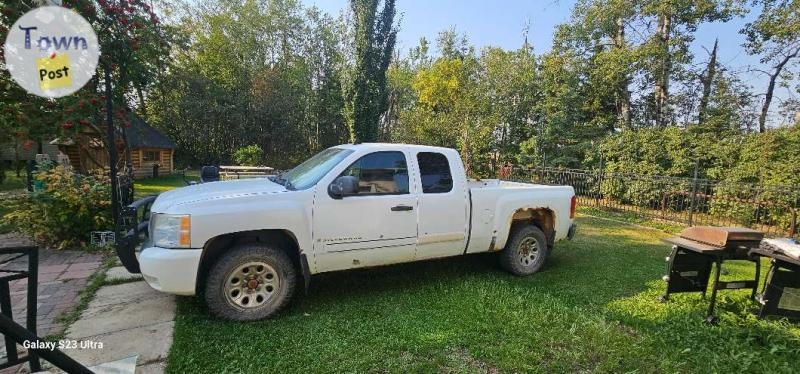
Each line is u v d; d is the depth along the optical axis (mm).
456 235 4281
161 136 19094
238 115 22719
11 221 6074
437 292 4129
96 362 2641
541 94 18438
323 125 25562
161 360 2703
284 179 4273
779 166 9461
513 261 4809
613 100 18062
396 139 21438
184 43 18062
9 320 1565
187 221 3131
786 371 2770
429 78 23609
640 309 3914
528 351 2963
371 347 2957
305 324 3322
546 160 15688
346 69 18453
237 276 3336
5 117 6344
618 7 15305
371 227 3791
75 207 5539
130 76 7953
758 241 3691
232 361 2689
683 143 11906
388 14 18328
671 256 4090
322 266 3652
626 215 10297
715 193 9641
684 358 2949
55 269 4566
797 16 11844
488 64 19594
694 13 14031
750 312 3861
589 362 2859
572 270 5223
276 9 28422
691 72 15664
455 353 2928
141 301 3670
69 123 6586
